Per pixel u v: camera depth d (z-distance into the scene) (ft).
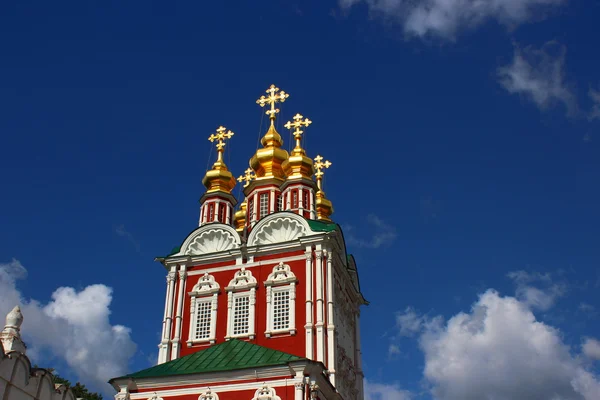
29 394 76.89
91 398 180.65
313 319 140.87
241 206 200.34
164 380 119.55
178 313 152.15
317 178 216.74
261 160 186.19
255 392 114.73
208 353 133.18
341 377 145.69
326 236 148.05
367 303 182.09
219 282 153.69
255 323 144.87
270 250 153.07
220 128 195.00
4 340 76.89
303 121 186.80
